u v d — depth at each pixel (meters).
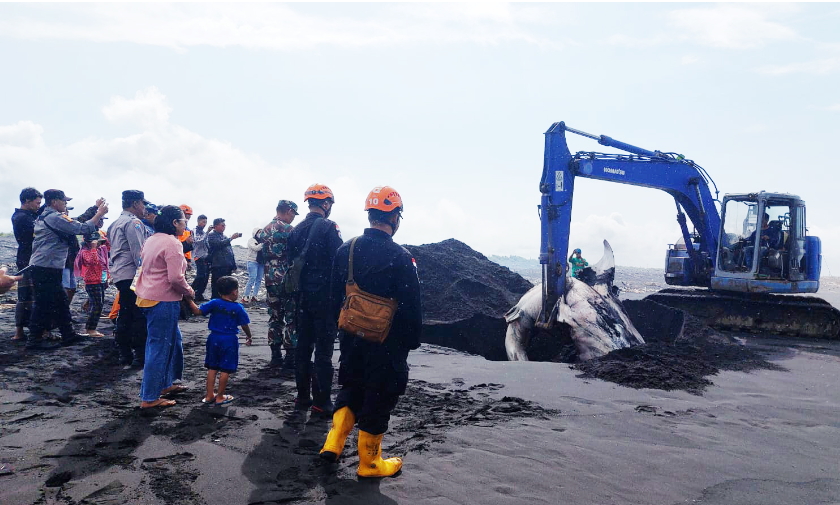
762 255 12.49
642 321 10.91
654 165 12.37
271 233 6.23
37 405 4.51
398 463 3.41
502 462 3.63
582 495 3.17
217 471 3.32
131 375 5.62
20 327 7.22
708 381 6.50
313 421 4.37
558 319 9.02
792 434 4.60
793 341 11.37
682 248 14.65
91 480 3.12
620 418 4.85
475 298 11.22
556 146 10.41
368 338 3.23
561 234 10.05
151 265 4.54
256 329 9.38
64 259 6.95
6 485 3.01
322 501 2.97
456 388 5.79
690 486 3.38
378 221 3.47
